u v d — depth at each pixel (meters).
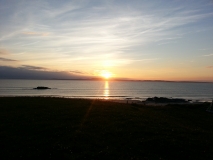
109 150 11.99
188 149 12.50
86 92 129.88
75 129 16.03
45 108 25.41
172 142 13.48
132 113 24.34
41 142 12.98
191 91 164.88
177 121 22.75
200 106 37.28
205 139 14.94
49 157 10.90
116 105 31.67
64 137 14.03
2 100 32.31
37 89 148.25
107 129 16.28
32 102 30.69
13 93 105.12
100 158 10.95
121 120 19.78
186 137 14.94
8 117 19.58
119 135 14.84
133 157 11.12
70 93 116.75
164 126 18.34
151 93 135.00
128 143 13.27
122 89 179.12
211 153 12.12
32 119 19.02
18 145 12.41
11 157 10.75
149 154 11.64
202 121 24.31
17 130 15.39
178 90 178.62
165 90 175.12
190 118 25.83
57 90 143.38
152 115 24.75
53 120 18.91
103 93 124.38
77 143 12.97
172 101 78.00
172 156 11.58
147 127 17.28
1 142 12.80
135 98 93.50
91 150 11.98
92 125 17.42
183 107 36.22
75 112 23.20
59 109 24.94
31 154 11.16
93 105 29.75
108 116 21.55
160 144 13.09
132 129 16.45
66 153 11.43
